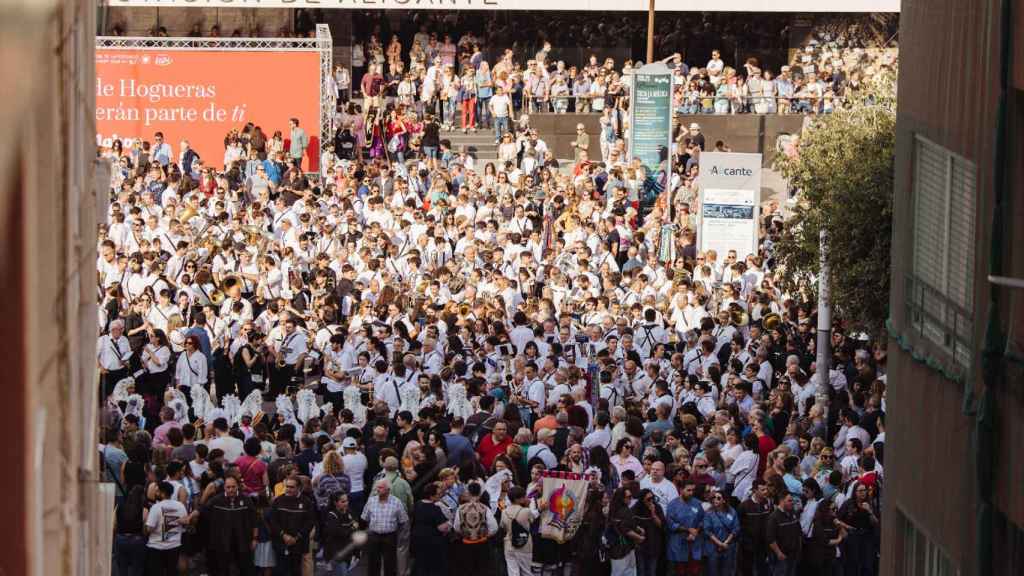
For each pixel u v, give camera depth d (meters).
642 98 44.69
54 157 7.51
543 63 53.75
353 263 36.88
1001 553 12.34
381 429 23.36
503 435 23.69
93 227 9.75
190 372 28.59
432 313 30.61
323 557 21.97
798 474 22.27
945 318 14.45
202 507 21.23
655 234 41.12
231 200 43.12
